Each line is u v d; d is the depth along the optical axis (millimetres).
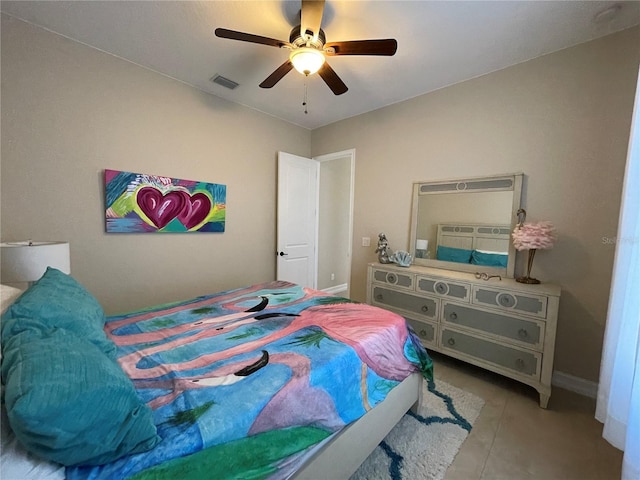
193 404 905
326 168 4621
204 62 2432
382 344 1452
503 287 2045
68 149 2166
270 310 1833
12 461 597
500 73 2408
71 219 2207
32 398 579
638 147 1314
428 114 2885
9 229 1965
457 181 2670
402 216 3133
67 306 1063
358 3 1700
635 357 1170
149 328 1530
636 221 1298
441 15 1797
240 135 3287
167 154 2703
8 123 1926
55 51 2068
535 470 1393
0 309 1042
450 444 1542
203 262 3059
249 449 846
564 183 2113
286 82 2748
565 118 2100
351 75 2562
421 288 2527
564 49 2096
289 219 3799
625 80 1866
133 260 2555
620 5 1668
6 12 1856
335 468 1141
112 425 680
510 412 1827
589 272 2027
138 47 2232
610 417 1354
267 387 1008
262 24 1949
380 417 1408
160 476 694
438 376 2271
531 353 1930
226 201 3209
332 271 4930
